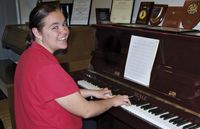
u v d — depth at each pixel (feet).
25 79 4.16
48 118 4.17
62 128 4.35
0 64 10.98
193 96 4.30
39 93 4.00
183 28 5.39
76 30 7.80
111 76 6.14
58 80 3.94
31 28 4.42
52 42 4.36
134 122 4.57
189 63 4.49
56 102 4.12
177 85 4.59
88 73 6.82
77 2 9.25
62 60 7.67
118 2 7.49
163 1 6.48
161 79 4.89
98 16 7.89
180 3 6.05
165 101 4.69
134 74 5.43
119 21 7.44
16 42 9.17
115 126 6.91
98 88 5.84
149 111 4.54
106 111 4.94
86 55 8.16
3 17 12.09
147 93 5.06
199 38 4.18
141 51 5.30
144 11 6.41
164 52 4.89
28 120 4.34
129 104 4.82
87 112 4.22
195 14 5.22
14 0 12.19
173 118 4.25
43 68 3.95
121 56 5.97
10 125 9.19
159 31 4.98
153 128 4.19
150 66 5.08
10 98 8.28
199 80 4.25
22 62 4.40
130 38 5.67
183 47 4.55
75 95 4.08
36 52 4.22
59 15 4.32
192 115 4.19
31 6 12.14
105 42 6.52
